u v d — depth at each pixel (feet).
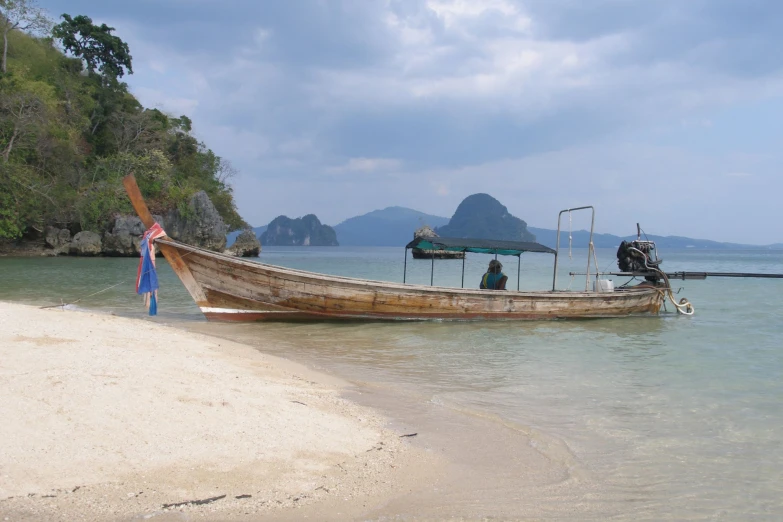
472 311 49.57
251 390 22.48
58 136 177.37
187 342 32.45
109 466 14.30
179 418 17.79
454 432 20.17
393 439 18.85
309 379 27.07
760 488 16.22
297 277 45.44
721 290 91.56
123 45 230.68
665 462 18.03
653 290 57.31
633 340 42.55
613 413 23.36
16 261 140.97
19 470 13.52
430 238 50.21
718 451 19.12
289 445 16.99
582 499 15.07
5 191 152.76
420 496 14.64
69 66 210.79
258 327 45.29
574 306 52.70
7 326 28.37
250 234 226.79
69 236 171.01
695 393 26.78
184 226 195.93
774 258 350.02
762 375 30.86
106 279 88.69
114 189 179.22
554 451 18.66
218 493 13.62
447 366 32.37
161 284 84.94
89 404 17.74
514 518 13.74
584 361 34.45
